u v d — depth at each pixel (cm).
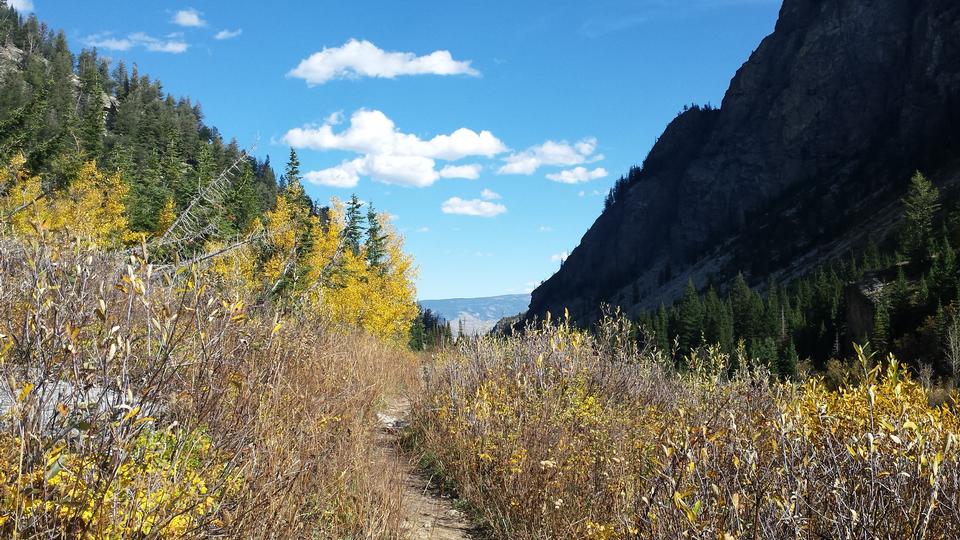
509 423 704
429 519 609
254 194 3284
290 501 378
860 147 15388
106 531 267
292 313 621
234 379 370
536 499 585
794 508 347
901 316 4675
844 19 16162
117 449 268
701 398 659
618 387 859
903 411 380
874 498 338
